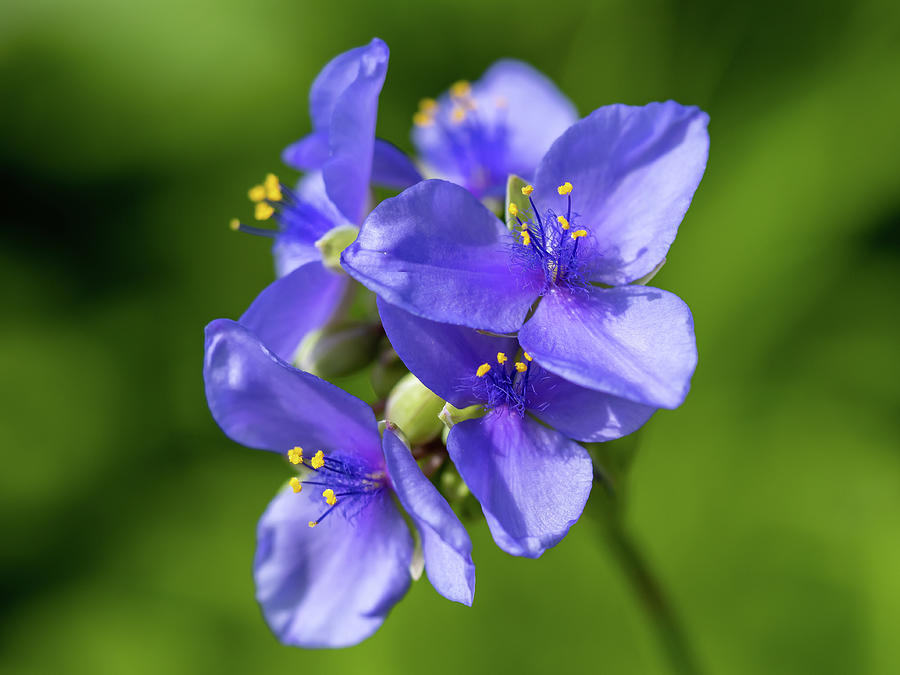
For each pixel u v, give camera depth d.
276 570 0.25
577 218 0.24
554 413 0.24
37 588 0.31
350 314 0.26
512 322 0.24
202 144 0.33
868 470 0.30
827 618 0.30
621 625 0.30
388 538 0.24
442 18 0.34
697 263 0.32
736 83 0.33
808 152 0.31
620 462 0.25
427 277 0.23
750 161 0.32
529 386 0.24
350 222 0.24
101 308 0.33
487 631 0.30
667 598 0.26
